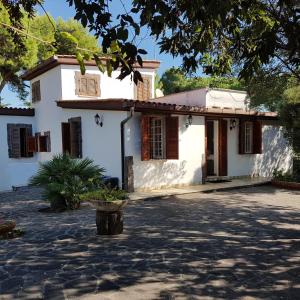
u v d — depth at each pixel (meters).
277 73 11.60
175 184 12.71
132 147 11.77
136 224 7.68
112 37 3.01
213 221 7.93
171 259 5.37
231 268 5.01
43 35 20.19
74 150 14.24
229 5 3.46
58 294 4.20
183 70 6.30
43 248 5.99
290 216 8.42
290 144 14.74
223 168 14.52
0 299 4.09
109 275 4.76
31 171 18.08
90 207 9.91
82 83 15.63
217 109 13.12
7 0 4.16
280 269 4.97
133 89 16.77
